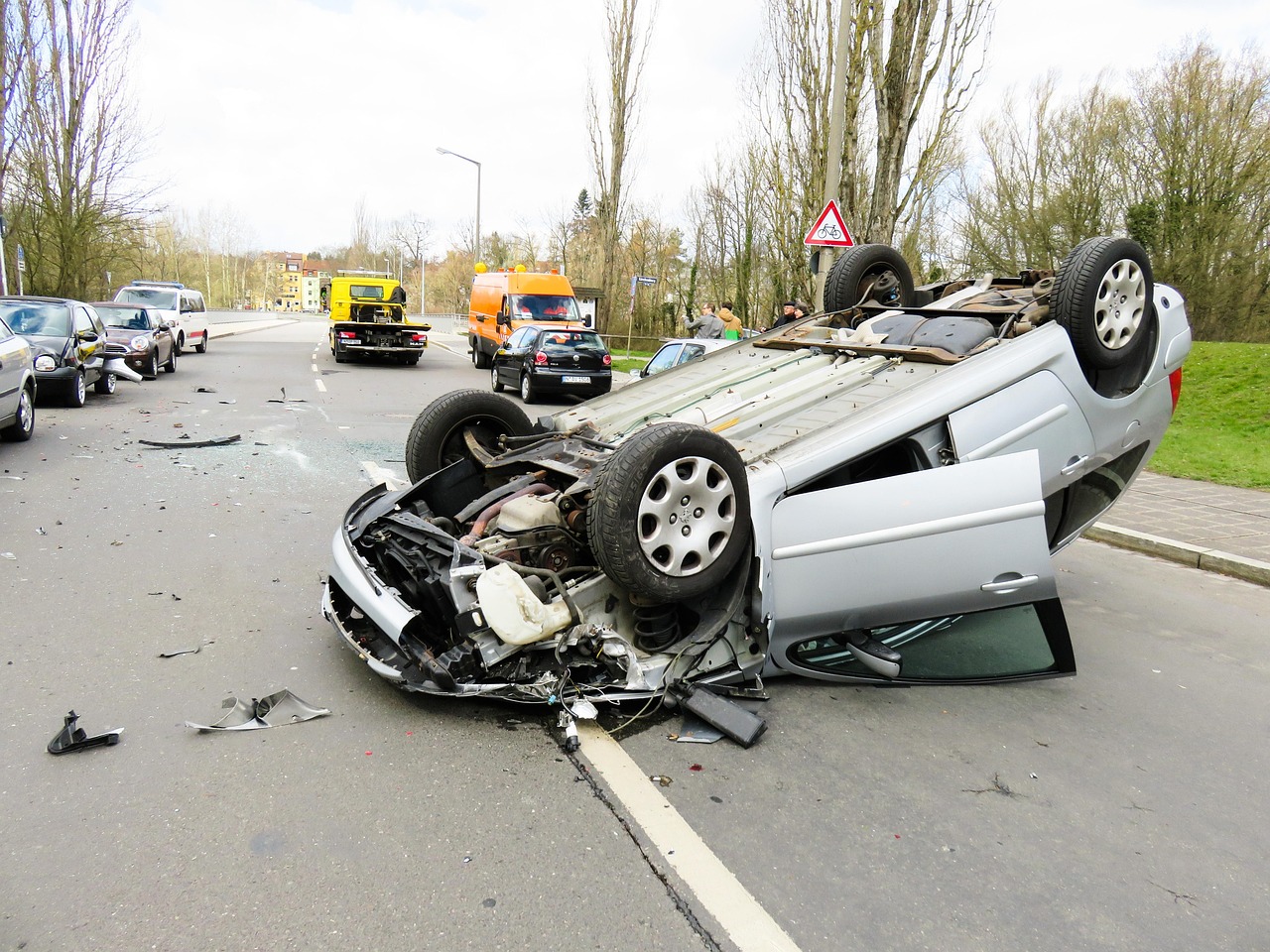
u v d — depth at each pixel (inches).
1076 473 187.6
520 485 187.3
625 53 1274.6
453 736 144.2
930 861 117.6
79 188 1109.7
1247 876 119.0
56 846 109.7
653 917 102.6
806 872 113.2
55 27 1047.6
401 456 399.5
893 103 546.3
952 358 181.9
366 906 101.5
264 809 120.4
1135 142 1093.1
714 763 140.1
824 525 157.2
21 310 501.4
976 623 176.7
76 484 308.5
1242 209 997.8
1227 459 427.8
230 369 802.8
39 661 164.4
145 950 92.7
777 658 165.5
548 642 147.3
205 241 4229.8
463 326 2151.8
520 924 100.0
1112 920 107.7
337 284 1398.9
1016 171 1233.4
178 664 166.9
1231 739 161.6
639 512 142.1
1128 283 186.7
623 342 1412.4
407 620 148.6
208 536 255.9
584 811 124.1
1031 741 155.9
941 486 159.0
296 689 158.7
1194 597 250.8
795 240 716.7
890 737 153.8
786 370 205.6
